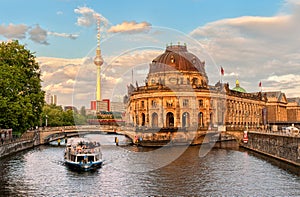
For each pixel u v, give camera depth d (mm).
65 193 52906
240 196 50906
